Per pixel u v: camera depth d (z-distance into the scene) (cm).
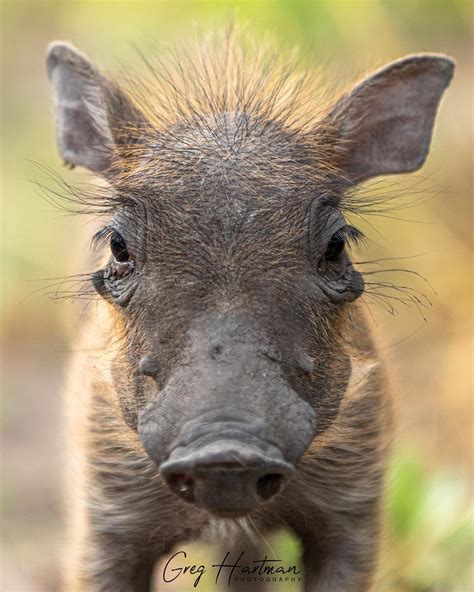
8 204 1984
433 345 1689
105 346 988
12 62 2284
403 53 1872
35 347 1952
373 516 1023
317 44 1773
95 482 1027
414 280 1709
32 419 1752
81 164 1077
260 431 764
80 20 2091
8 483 1559
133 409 875
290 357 823
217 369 793
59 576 1350
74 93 1083
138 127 1007
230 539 1043
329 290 880
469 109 1883
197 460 744
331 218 894
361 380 977
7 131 2178
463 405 1595
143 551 1038
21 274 1967
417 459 1307
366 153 1052
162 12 1920
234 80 1101
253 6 1775
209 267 841
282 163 905
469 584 1192
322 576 1026
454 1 1933
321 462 997
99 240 945
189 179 880
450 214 1752
